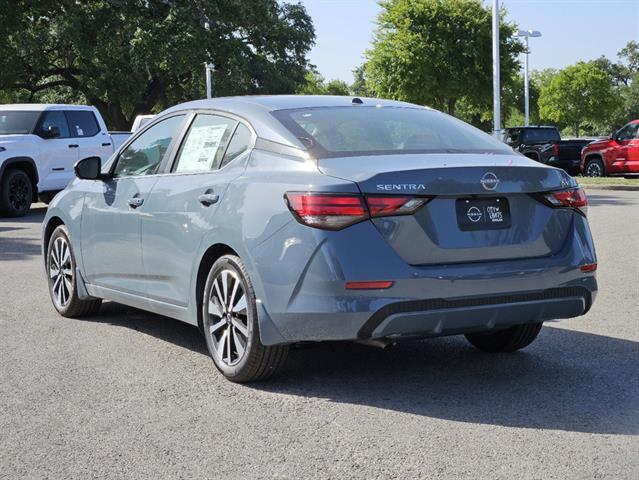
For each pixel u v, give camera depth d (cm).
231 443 420
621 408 465
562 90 8319
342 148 505
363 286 457
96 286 688
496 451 401
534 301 493
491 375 539
